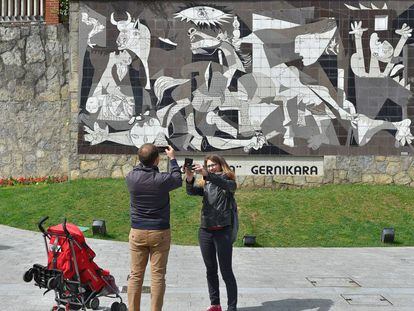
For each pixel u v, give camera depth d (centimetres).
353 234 1382
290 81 1742
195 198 1587
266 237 1355
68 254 682
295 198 1617
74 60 1767
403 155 1738
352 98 1742
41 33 1891
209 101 1741
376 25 1741
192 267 1046
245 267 1052
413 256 1176
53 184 1758
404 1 1744
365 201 1584
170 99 1745
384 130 1739
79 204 1550
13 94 1903
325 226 1426
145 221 646
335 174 1736
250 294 839
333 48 1742
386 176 1739
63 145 1889
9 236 1325
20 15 1938
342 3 1747
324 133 1738
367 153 1739
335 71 1742
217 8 1750
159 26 1753
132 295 651
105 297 809
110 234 1362
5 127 1908
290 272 1009
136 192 646
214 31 1748
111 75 1755
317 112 1741
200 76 1744
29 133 1900
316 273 1001
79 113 1759
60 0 1962
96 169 1756
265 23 1748
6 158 1908
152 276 650
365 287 892
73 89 1762
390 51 1742
